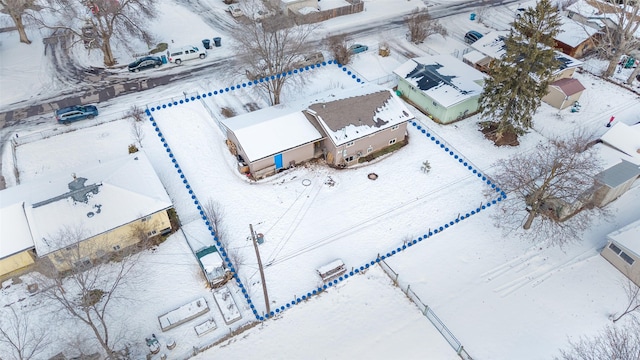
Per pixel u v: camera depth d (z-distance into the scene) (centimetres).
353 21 6250
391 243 3456
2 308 2947
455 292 3152
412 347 2847
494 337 2900
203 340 2853
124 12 5081
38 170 3881
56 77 4997
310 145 3981
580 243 3475
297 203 3719
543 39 3797
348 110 4031
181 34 5847
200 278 3183
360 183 3909
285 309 3034
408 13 6506
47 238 2964
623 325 2931
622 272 3256
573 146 3556
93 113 4416
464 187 3897
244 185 3856
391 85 5075
